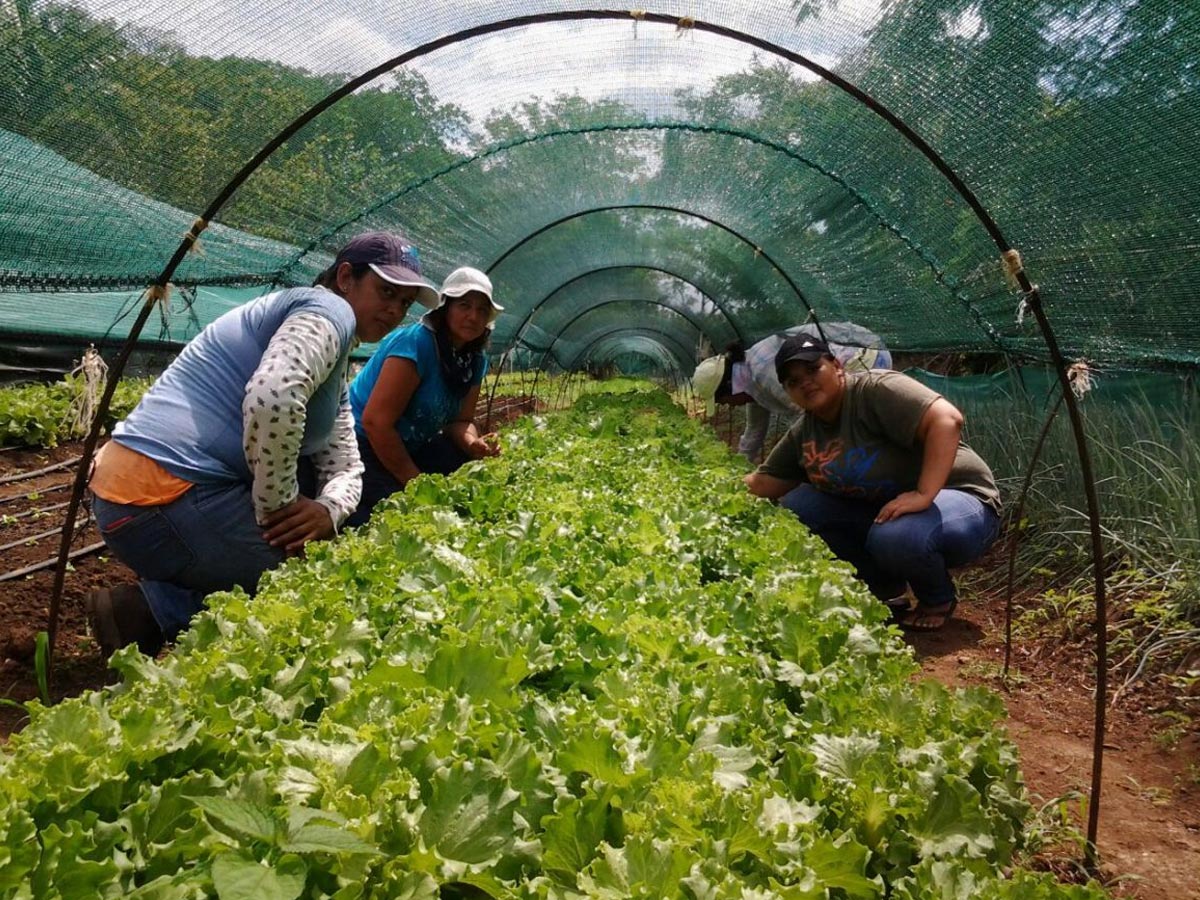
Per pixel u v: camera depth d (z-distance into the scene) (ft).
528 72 16.76
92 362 14.30
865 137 16.25
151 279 15.93
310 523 12.73
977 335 20.59
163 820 5.18
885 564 17.92
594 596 10.51
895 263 20.94
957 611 19.65
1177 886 9.93
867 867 6.24
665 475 20.22
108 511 12.14
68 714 5.99
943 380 31.37
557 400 71.61
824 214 21.90
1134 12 9.88
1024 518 22.66
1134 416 20.47
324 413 13.19
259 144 14.32
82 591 17.85
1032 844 10.09
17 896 4.19
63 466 29.58
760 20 13.53
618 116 19.30
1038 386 24.88
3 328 26.11
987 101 12.89
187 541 12.37
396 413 18.49
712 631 9.69
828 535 20.02
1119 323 15.15
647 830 5.56
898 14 12.24
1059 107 11.95
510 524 14.03
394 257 13.64
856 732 7.31
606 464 21.01
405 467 18.72
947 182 15.53
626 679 7.88
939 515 17.39
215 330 12.78
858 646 9.75
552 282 42.19
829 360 18.30
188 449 12.14
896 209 17.99
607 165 23.80
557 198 26.53
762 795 6.03
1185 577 16.47
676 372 91.61
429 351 18.71
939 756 7.18
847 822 6.34
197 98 12.32
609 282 47.78
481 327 19.13
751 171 21.97
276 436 11.49
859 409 18.38
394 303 13.91
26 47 9.84
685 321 63.05
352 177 17.70
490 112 18.43
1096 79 11.12
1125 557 18.37
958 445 18.33
